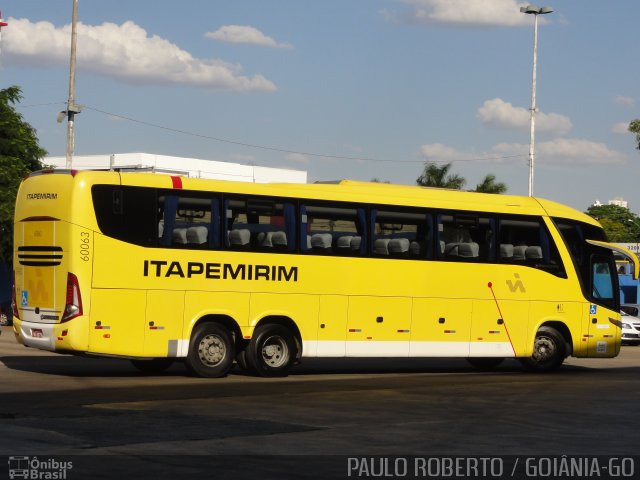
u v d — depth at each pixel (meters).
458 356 22.50
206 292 19.59
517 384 19.80
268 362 20.36
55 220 18.66
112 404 14.85
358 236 21.41
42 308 18.80
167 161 54.31
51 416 13.36
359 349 21.27
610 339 24.67
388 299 21.62
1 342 31.48
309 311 20.73
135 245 18.88
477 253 22.89
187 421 13.15
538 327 23.69
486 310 22.91
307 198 20.86
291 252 20.59
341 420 13.66
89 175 18.61
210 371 19.72
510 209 23.48
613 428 13.53
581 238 24.48
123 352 18.73
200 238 19.58
